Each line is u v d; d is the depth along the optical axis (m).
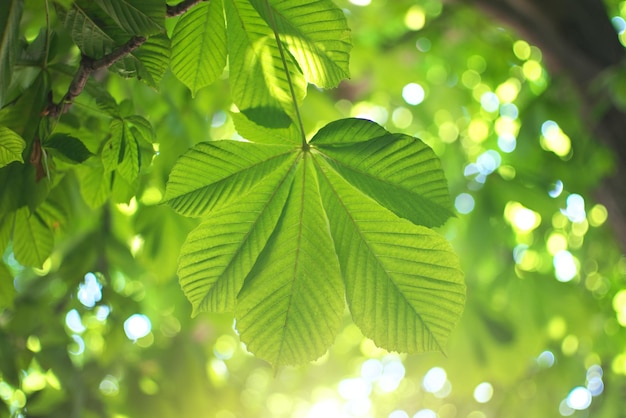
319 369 3.53
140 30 0.75
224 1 0.78
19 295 1.43
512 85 2.92
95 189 0.90
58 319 1.45
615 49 2.00
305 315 0.73
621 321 2.94
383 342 0.73
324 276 0.73
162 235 1.46
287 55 0.79
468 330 2.41
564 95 2.12
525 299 2.44
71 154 0.80
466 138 2.91
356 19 2.59
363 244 0.73
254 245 0.74
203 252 0.73
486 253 2.35
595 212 2.73
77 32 0.78
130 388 1.75
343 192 0.73
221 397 2.01
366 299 0.73
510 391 2.81
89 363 1.67
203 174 0.73
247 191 0.73
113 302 1.47
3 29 0.77
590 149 2.08
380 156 0.72
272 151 0.74
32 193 0.82
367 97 2.82
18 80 0.84
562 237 2.85
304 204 0.73
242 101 0.80
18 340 1.37
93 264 1.48
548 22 2.00
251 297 0.73
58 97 0.87
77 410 1.46
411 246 0.72
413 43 2.61
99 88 0.82
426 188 0.72
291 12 0.77
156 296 1.92
